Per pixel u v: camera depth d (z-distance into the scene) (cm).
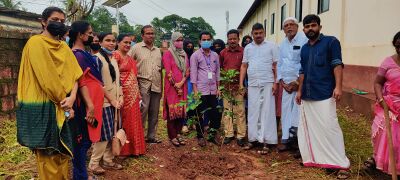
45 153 304
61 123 299
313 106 445
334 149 437
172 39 548
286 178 443
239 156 529
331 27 1033
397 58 407
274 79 546
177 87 539
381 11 723
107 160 441
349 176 438
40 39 288
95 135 356
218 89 575
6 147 473
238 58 594
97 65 376
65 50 307
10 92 583
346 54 923
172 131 561
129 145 482
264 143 543
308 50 448
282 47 529
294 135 527
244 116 584
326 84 434
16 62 596
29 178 383
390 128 390
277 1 1809
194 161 496
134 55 529
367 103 710
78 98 343
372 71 756
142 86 530
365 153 512
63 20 323
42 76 285
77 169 361
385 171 407
